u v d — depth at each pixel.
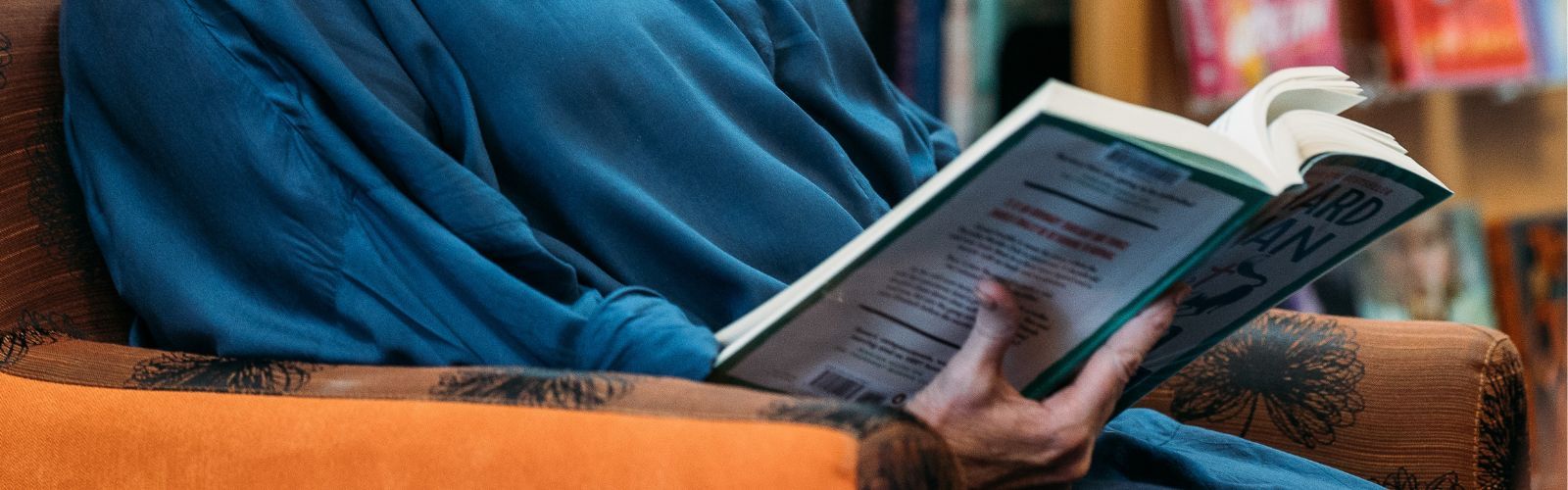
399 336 0.67
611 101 0.78
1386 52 1.72
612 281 0.74
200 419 0.61
